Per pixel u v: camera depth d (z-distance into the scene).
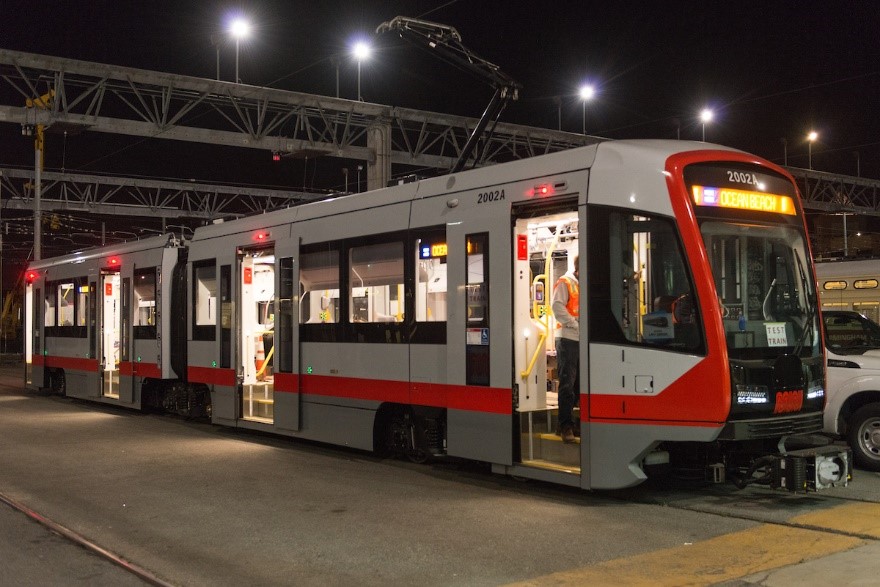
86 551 6.56
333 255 10.90
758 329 7.47
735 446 7.73
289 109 24.89
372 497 8.30
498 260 8.56
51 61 21.17
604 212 7.65
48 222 40.03
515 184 8.47
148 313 15.66
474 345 8.79
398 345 9.80
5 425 14.61
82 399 19.73
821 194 41.31
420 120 27.17
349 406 10.54
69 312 19.00
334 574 5.82
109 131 22.31
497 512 7.56
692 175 7.47
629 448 7.41
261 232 12.34
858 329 10.28
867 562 5.76
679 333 7.27
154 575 5.88
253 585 5.63
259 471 9.85
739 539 6.46
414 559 6.13
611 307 7.55
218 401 13.21
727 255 7.47
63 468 10.16
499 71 11.97
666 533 6.71
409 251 9.70
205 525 7.27
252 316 13.02
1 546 6.73
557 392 8.87
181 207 46.84
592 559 6.03
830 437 7.95
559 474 7.93
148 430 13.89
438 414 9.29
